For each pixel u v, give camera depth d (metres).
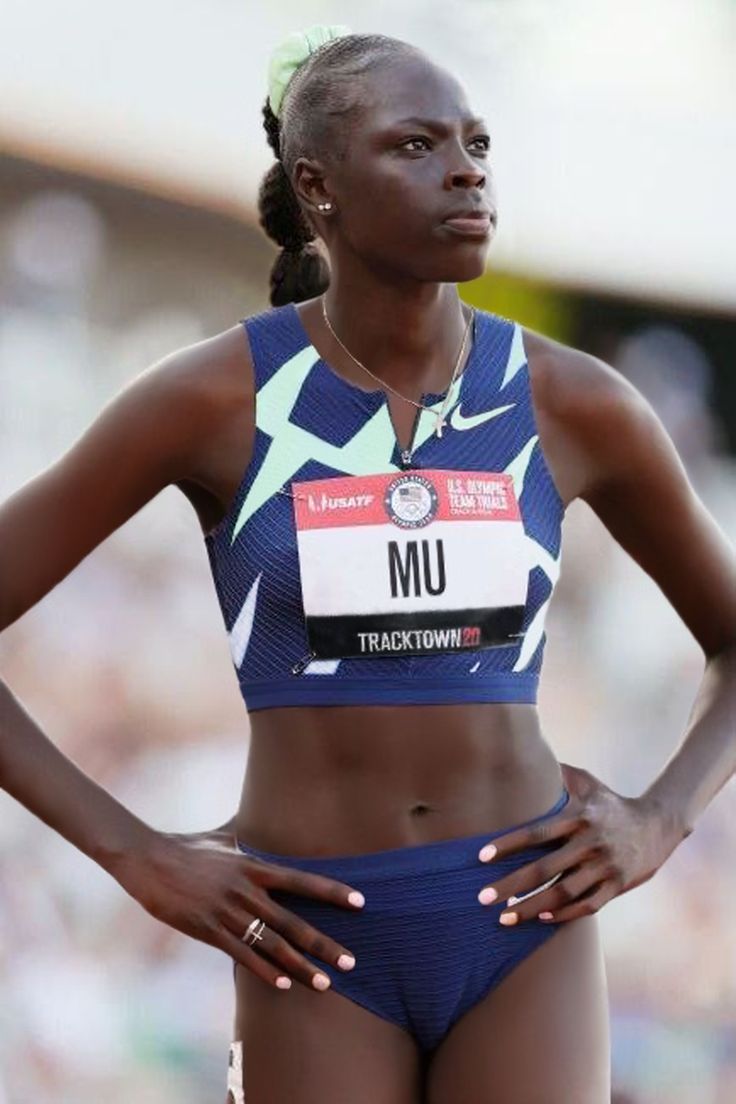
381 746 9.21
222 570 9.59
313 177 9.61
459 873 9.20
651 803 9.70
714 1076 20.23
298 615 9.27
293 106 9.73
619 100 23.08
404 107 9.12
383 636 9.20
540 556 9.51
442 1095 9.37
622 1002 20.42
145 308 20.84
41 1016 18.45
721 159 23.88
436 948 9.19
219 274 21.16
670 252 23.88
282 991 9.32
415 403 9.44
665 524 10.12
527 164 22.55
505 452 9.49
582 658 23.47
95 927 19.08
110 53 19.61
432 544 9.26
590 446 9.74
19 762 9.55
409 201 9.05
